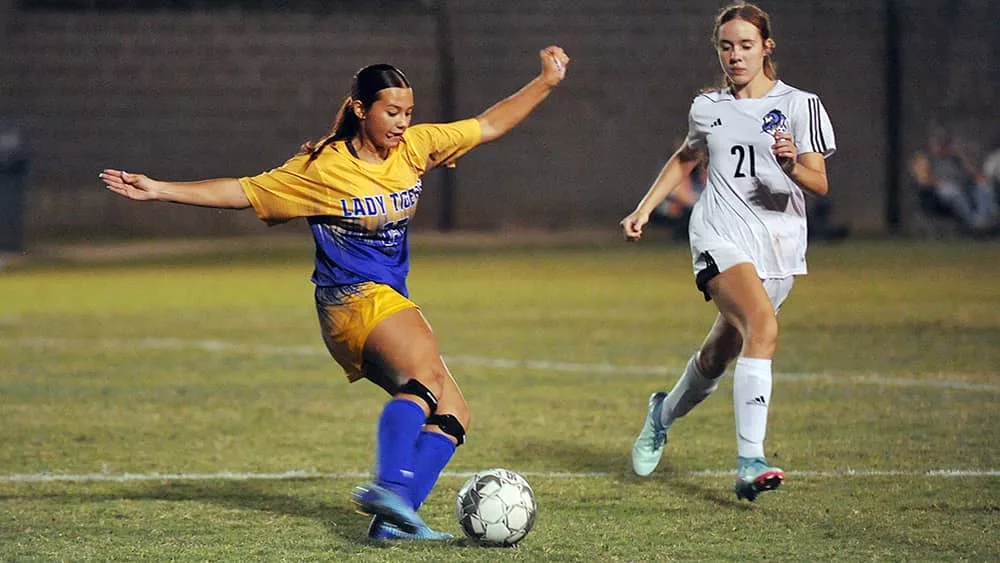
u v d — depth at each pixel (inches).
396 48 4431.6
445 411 790.5
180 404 1375.5
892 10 4382.4
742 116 897.5
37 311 2384.4
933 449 1068.5
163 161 4357.8
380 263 798.5
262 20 4426.7
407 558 747.4
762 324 861.8
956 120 4394.7
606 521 840.3
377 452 760.3
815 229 3784.5
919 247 3540.8
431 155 823.7
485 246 3865.7
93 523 855.1
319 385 1507.1
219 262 3479.3
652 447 976.3
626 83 4475.9
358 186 783.1
